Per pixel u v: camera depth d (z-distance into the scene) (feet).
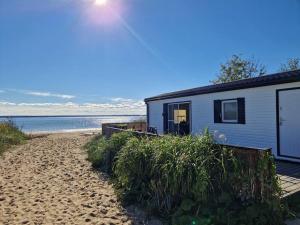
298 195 18.19
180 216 16.56
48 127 199.52
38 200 21.90
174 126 51.03
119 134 33.37
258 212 15.25
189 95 46.06
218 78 107.86
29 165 37.09
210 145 18.63
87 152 46.26
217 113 40.01
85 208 19.95
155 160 19.89
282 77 29.58
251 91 34.27
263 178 15.70
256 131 33.58
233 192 16.83
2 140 59.41
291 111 29.58
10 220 18.02
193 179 17.29
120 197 21.44
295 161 29.04
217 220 15.57
